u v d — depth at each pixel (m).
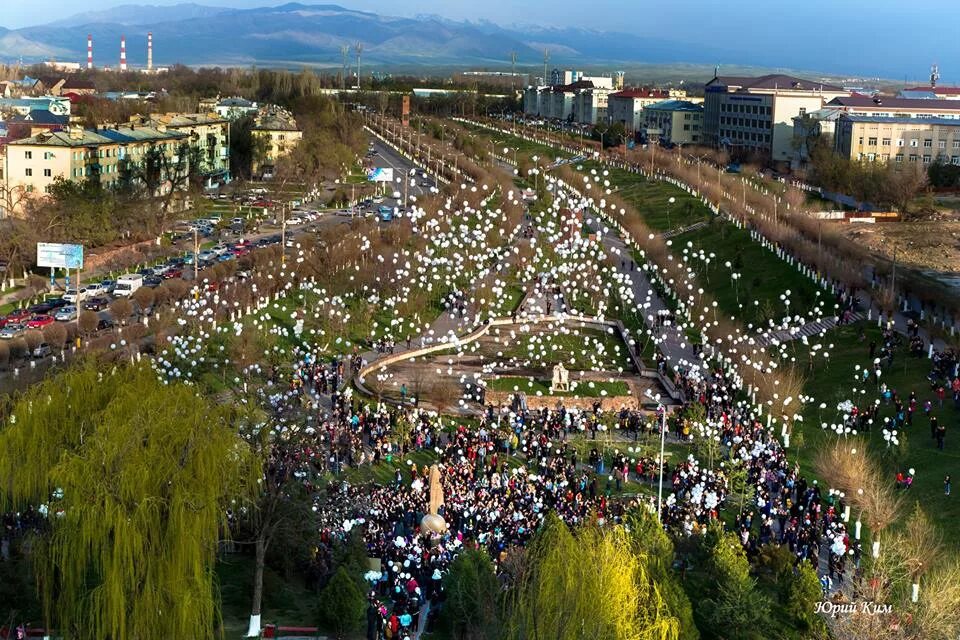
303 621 79.75
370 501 101.31
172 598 70.75
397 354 167.50
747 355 154.25
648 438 132.12
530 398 147.88
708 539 90.75
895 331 162.50
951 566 82.75
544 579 67.31
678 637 71.94
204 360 139.62
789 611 81.94
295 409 94.25
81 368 104.75
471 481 110.25
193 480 74.81
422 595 85.44
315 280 198.38
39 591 75.25
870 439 127.00
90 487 71.81
